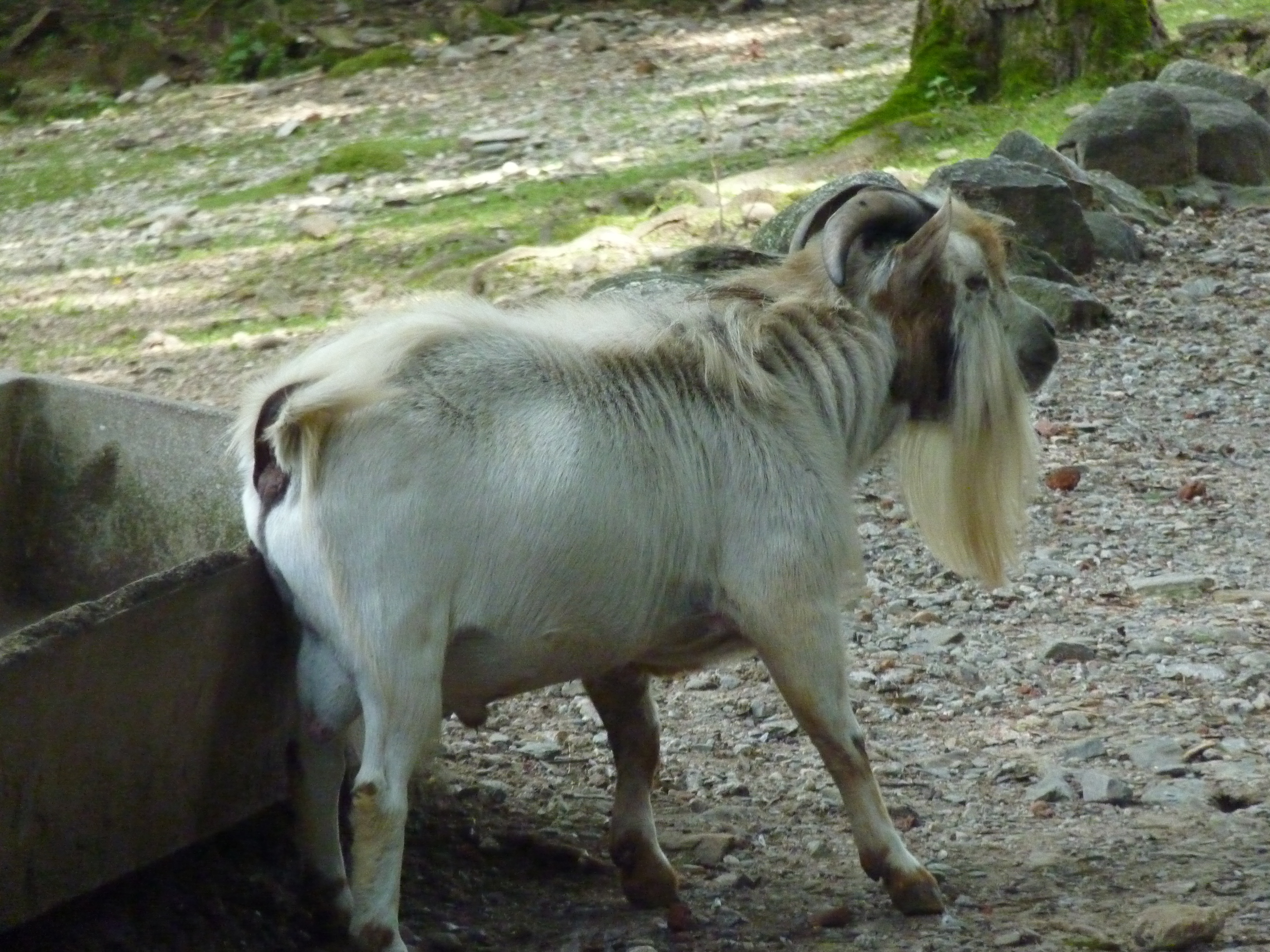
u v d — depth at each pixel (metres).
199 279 27.30
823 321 9.62
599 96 37.41
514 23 44.50
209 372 22.59
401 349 8.47
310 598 8.47
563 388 8.62
